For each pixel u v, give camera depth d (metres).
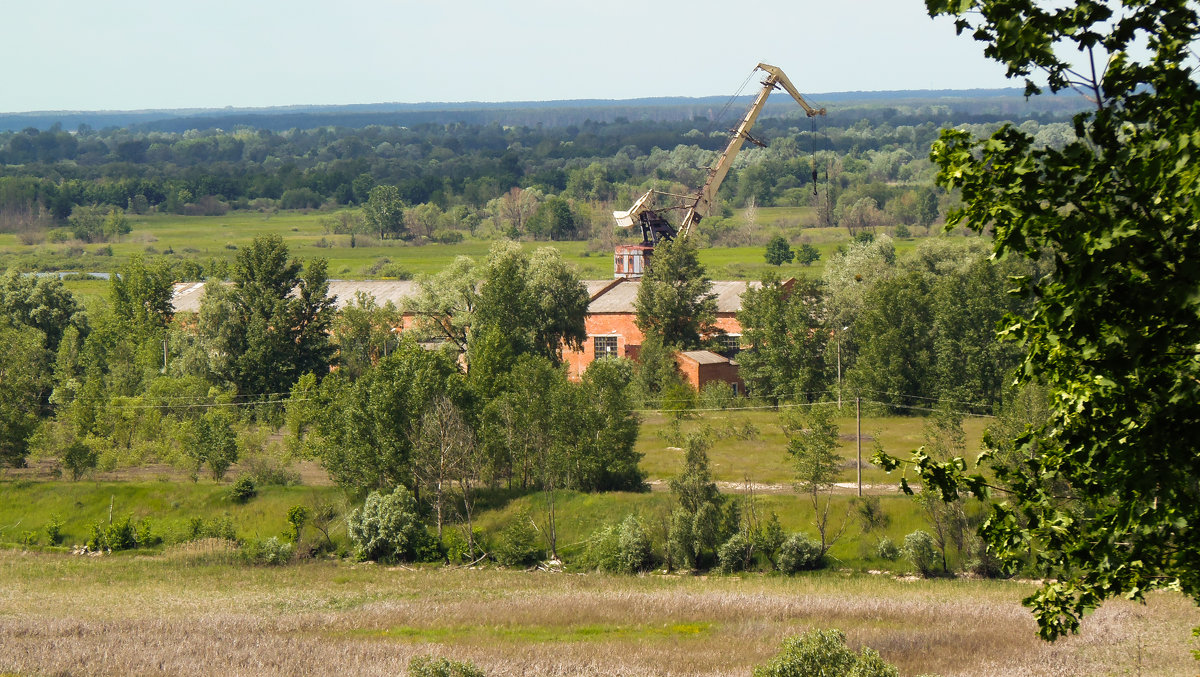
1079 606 15.56
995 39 14.23
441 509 71.19
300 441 86.81
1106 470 14.62
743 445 88.25
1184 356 13.41
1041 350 14.83
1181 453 13.61
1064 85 14.09
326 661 42.16
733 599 53.84
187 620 50.59
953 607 50.56
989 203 14.08
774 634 46.69
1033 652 41.69
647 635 47.66
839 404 97.06
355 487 75.88
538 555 68.12
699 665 41.00
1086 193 13.47
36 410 93.75
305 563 68.25
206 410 95.88
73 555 70.69
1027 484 16.16
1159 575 15.23
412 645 45.25
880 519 65.06
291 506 75.31
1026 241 14.46
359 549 69.25
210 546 69.81
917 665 40.00
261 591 59.06
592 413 74.56
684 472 67.25
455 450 70.88
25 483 79.50
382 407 73.94
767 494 70.56
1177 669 37.94
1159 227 13.02
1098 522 15.12
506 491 74.69
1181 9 13.43
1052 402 15.23
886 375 102.25
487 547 69.56
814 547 63.03
